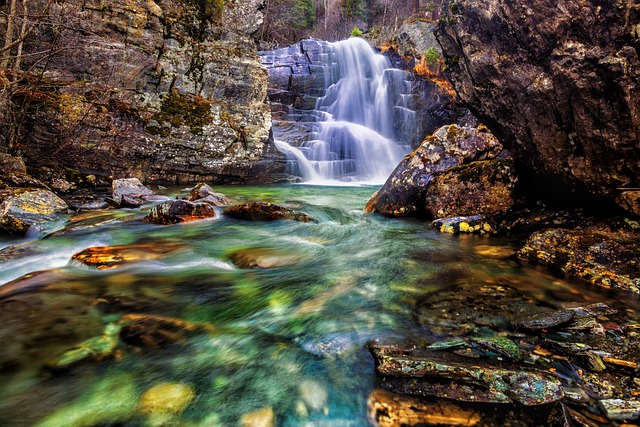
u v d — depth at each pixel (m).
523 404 1.62
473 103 4.60
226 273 3.51
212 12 10.19
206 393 1.76
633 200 3.36
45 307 2.57
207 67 10.11
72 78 8.13
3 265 3.68
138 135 8.84
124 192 7.27
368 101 20.33
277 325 2.44
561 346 2.08
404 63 22.66
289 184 11.45
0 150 6.93
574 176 3.82
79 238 4.64
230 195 8.73
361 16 37.34
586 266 3.22
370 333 2.30
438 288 3.05
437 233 5.05
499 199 5.28
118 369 1.92
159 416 1.61
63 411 1.63
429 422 1.56
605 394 1.68
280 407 1.68
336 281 3.26
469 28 4.21
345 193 9.63
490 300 2.77
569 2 3.20
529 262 3.65
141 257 3.83
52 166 7.73
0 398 1.69
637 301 2.70
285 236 4.96
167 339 2.23
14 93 7.04
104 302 2.71
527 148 4.25
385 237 4.86
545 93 3.66
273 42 30.08
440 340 2.19
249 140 10.63
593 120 3.37
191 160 9.62
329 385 1.81
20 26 7.44
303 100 19.11
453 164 6.15
